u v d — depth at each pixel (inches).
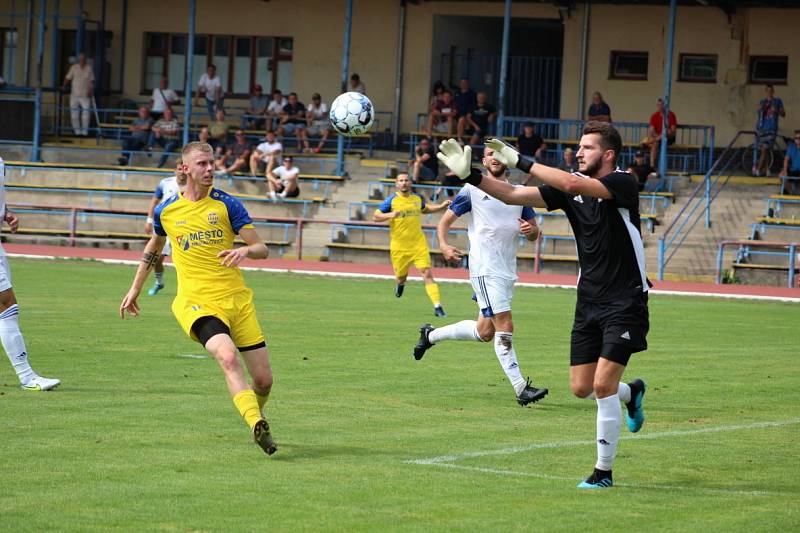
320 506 476.4
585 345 548.1
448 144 530.0
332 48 3011.8
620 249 532.7
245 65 3080.7
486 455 591.8
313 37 3024.1
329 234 2434.8
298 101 2979.8
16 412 671.8
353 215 2468.0
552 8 2839.6
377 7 2972.4
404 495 499.2
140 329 1109.1
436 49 2957.7
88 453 566.9
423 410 725.9
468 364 949.2
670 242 2298.2
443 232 924.6
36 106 2802.7
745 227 2352.4
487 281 783.7
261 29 3051.2
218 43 3093.0
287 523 448.1
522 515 469.1
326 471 543.2
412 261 1517.0
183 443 597.9
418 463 566.6
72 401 713.0
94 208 2469.2
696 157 2741.1
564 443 629.9
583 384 552.7
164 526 440.8
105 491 493.0
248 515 458.9
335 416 693.9
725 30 2736.2
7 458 551.8
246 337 604.1
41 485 501.4
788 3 2637.8
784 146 2699.3
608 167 538.9
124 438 605.3
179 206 596.7
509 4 2544.3
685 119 2780.5
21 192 2615.7
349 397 765.9
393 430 655.1
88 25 3117.6
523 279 2070.6
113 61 3129.9
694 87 2768.2
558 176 518.9
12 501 473.7
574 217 543.5
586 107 2839.6
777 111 2529.5
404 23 2955.2
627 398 607.5
